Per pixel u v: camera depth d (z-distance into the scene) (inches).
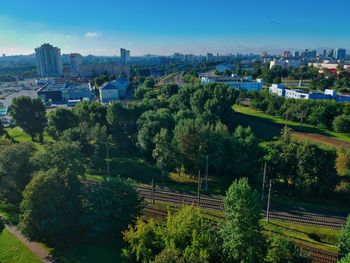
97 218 2105.1
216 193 3186.5
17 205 2709.2
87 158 3905.0
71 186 2231.8
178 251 1563.7
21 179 2598.4
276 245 1593.3
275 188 3284.9
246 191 1647.4
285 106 6510.8
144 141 3983.8
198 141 3422.7
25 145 2844.5
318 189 3038.9
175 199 3021.7
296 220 2706.7
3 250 2113.7
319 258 2078.0
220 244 1712.6
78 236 2226.9
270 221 2630.4
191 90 6195.9
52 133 4549.7
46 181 2092.8
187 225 1763.0
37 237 2165.4
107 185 2188.7
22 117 4699.8
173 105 5900.6
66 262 1979.6
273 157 3213.6
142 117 4468.5
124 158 4094.5
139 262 1870.1
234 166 3408.0
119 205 2133.4
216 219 2576.3
